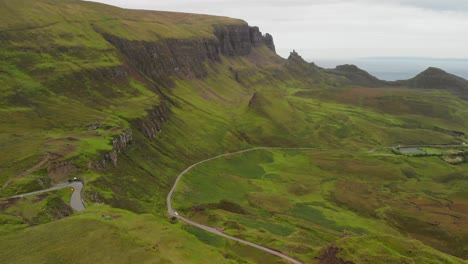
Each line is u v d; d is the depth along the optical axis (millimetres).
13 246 82125
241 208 176750
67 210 113375
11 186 120750
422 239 176750
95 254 77250
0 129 175000
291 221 166000
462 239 173625
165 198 175250
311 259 113812
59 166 143250
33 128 185500
